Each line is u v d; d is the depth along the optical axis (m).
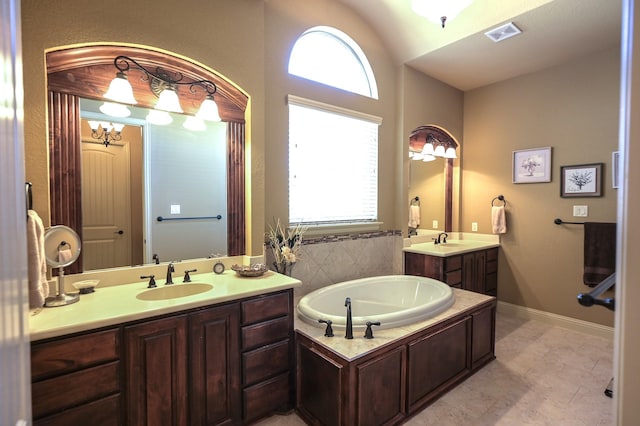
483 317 2.58
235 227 2.38
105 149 1.88
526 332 3.28
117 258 1.95
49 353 1.28
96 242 1.86
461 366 2.38
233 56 2.26
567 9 2.47
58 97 1.69
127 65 1.89
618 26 2.69
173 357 1.59
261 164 2.43
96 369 1.39
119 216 1.94
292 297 2.05
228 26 2.23
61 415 1.31
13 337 0.50
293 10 2.70
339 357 1.73
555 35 2.84
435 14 2.41
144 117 2.02
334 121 3.08
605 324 3.14
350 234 3.18
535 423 1.94
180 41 2.02
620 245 0.49
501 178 3.87
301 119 2.85
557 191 3.43
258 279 2.10
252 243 2.40
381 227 3.46
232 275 2.20
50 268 1.67
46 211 1.63
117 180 1.93
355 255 3.21
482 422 1.95
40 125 1.60
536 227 3.60
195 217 2.23
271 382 1.95
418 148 3.78
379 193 3.44
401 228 3.55
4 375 0.47
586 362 2.66
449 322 2.26
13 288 0.51
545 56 3.24
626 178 0.48
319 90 2.90
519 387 2.31
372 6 3.02
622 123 0.49
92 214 1.84
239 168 2.37
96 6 1.75
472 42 2.97
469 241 4.08
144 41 1.89
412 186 3.72
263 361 1.91
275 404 1.97
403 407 1.95
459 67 3.52
